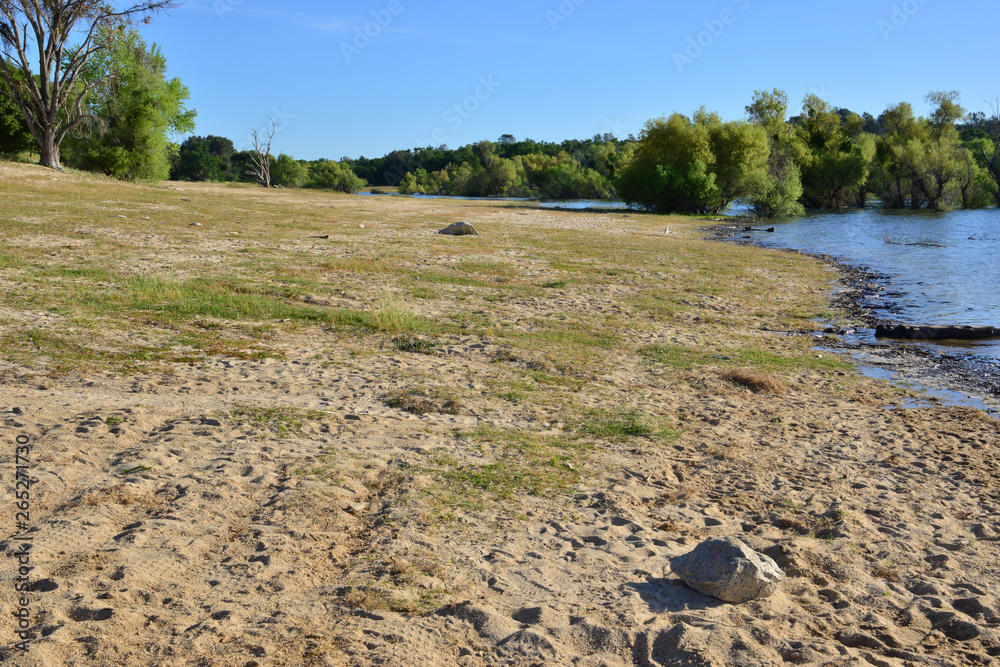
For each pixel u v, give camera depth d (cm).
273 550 506
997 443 904
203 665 360
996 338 1589
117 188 4125
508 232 3506
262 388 923
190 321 1234
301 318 1338
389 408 893
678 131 6538
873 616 481
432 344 1237
